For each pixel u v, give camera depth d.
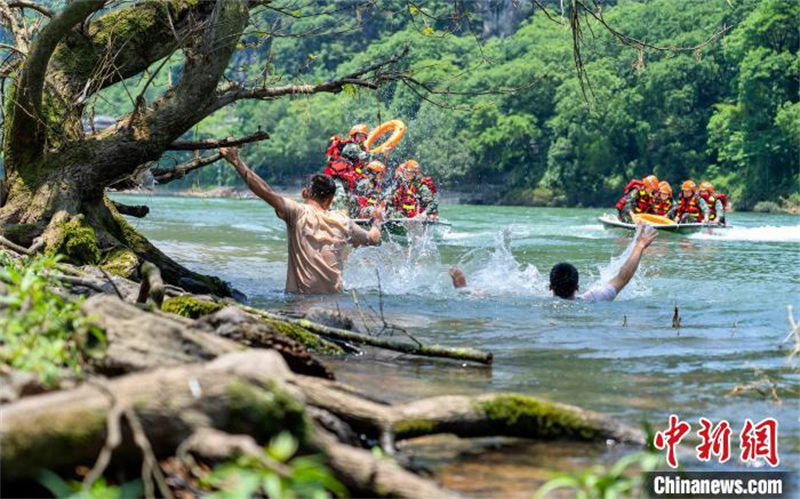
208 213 34.25
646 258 17.45
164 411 3.42
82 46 10.38
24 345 4.36
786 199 71.19
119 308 4.67
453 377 6.25
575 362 6.92
